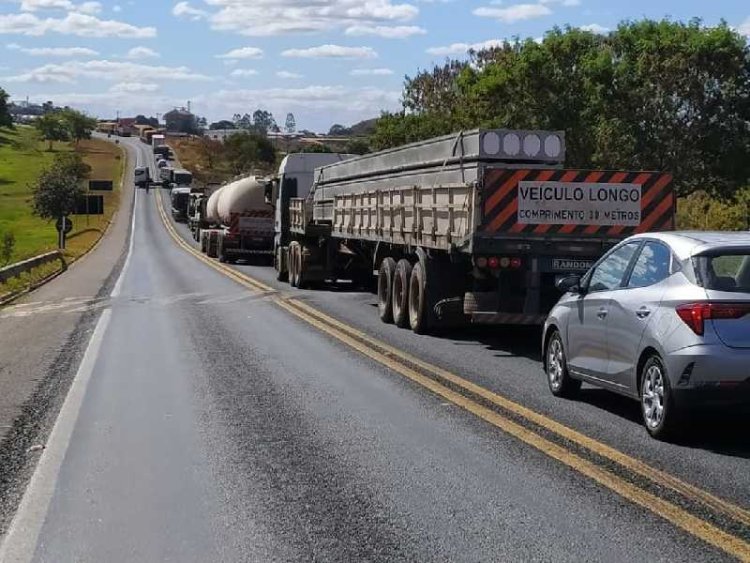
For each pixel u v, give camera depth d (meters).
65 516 6.76
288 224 31.69
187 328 18.16
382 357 14.03
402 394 11.12
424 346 15.31
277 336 16.70
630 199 14.48
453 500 6.98
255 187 43.72
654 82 32.91
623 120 32.88
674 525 6.31
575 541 6.04
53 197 84.38
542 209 14.30
